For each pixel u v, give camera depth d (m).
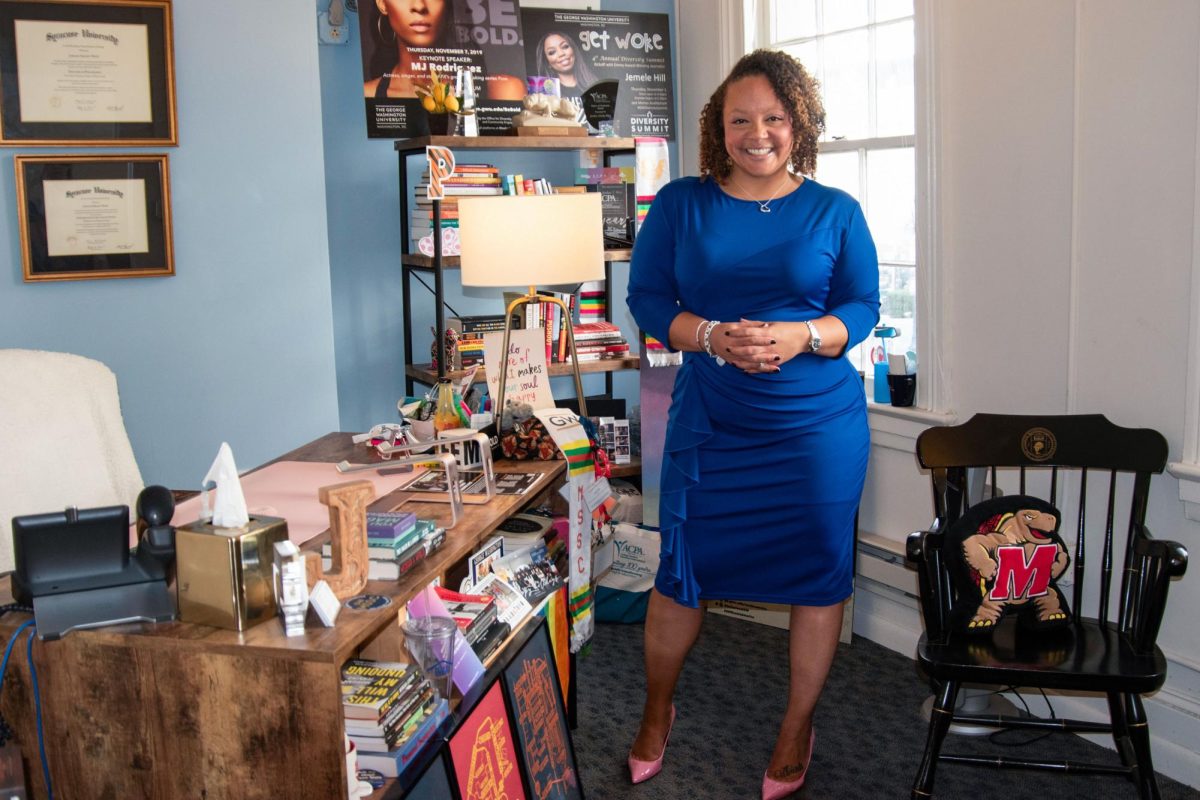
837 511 2.51
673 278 2.61
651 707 2.70
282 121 3.39
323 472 2.57
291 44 3.36
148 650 1.61
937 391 3.24
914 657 3.41
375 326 4.21
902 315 3.54
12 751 1.70
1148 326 2.61
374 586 1.82
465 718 1.98
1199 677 2.63
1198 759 2.63
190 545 1.62
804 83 2.42
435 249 3.67
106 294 3.25
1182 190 2.50
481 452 2.37
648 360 4.03
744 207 2.48
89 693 1.65
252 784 1.62
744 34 4.07
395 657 1.99
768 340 2.32
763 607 3.72
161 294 3.31
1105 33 2.63
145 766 1.65
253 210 3.39
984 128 2.99
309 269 3.49
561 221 3.02
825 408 2.47
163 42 3.19
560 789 2.32
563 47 4.34
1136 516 2.38
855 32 3.61
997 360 3.04
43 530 1.66
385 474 2.56
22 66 3.05
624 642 3.59
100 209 3.18
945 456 2.54
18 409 2.36
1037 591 2.36
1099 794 2.62
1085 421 2.46
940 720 2.31
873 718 3.01
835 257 2.49
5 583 1.87
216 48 3.28
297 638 1.58
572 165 4.49
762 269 2.44
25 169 3.09
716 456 2.55
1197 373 2.50
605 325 4.12
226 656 1.58
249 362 3.45
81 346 3.24
